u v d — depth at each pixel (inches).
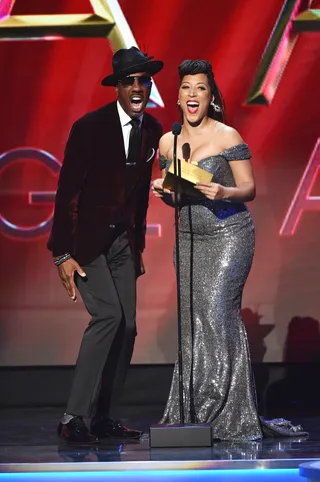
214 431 649.0
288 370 849.5
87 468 548.4
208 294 658.2
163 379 853.8
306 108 841.5
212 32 839.7
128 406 853.2
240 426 650.8
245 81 840.9
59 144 845.8
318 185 843.4
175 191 612.7
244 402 655.1
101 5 838.5
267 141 843.4
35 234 845.8
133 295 686.5
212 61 840.3
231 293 660.7
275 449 598.2
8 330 848.9
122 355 688.4
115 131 660.7
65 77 843.4
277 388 848.9
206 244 662.5
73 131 663.1
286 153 843.4
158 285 848.9
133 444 633.0
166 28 839.7
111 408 691.4
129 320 684.1
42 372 853.2
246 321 847.7
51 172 844.6
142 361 851.4
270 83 840.3
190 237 666.8
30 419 796.0
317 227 844.0
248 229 664.4
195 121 652.1
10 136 844.0
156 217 848.9
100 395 689.0
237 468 542.0
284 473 533.6
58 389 853.2
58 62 842.2
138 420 786.8
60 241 660.1
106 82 660.1
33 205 844.6
